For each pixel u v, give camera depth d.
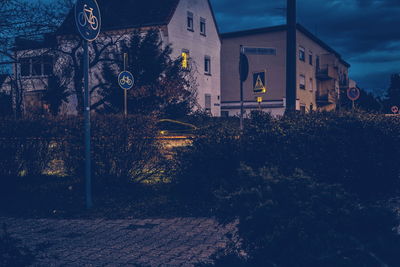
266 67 40.38
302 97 42.94
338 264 2.44
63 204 6.85
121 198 7.15
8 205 6.84
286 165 5.84
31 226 5.68
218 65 37.81
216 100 37.50
